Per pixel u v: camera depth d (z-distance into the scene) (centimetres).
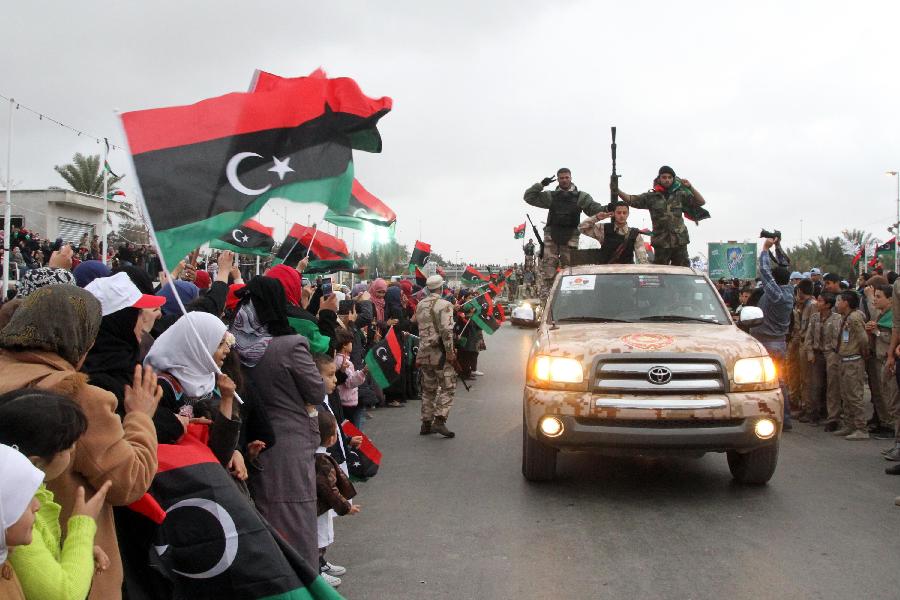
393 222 595
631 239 1064
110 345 328
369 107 412
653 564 521
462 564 527
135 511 308
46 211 2850
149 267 1634
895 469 767
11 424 233
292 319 517
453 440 962
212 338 361
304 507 444
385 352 852
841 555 534
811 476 764
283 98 386
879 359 988
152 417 315
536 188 1163
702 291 827
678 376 659
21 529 213
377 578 504
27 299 281
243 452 421
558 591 477
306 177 389
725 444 651
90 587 266
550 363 685
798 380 1181
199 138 360
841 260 5378
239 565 323
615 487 726
